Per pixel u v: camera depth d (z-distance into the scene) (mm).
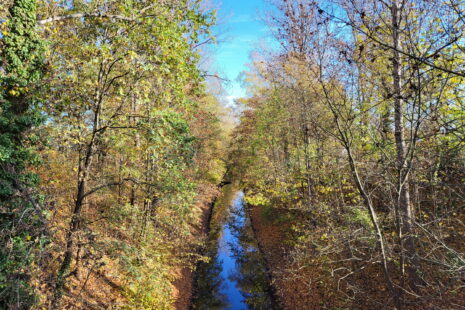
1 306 6828
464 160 5902
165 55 8836
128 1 8266
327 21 6488
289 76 11438
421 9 5629
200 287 15375
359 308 9805
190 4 10195
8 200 7547
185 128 11117
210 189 19875
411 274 7902
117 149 10023
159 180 11414
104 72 9016
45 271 7883
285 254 16359
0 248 6738
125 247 8078
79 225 9008
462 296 7242
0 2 7379
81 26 9062
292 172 16094
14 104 8000
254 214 26422
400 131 6969
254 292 14773
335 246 8656
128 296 10789
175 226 13141
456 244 7934
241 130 29281
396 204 6832
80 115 8883
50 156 10086
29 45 7727
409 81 5227
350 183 12219
